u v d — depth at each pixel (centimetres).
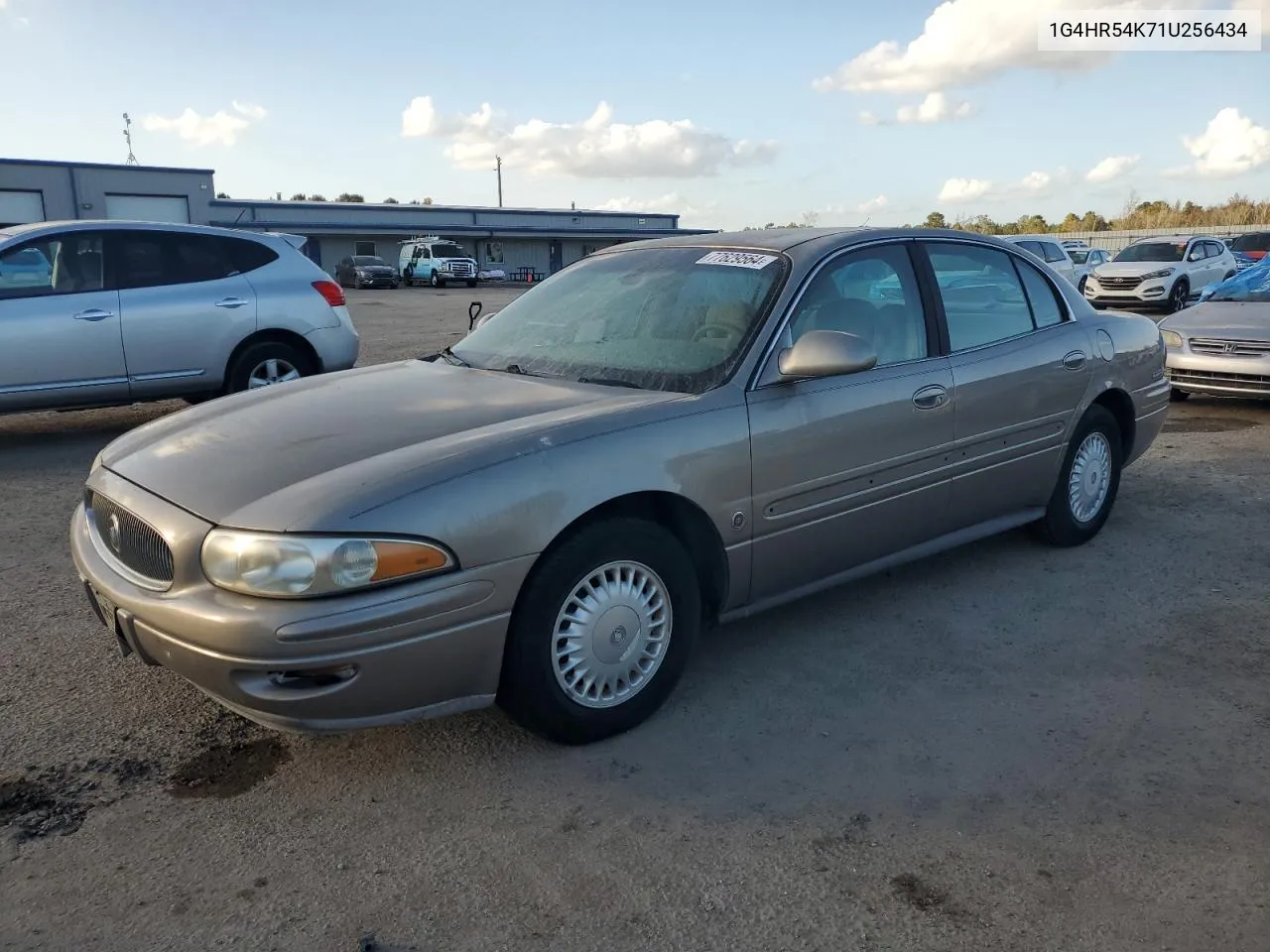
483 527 270
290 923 231
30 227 728
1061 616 411
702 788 286
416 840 262
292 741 313
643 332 372
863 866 250
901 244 405
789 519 346
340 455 288
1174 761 298
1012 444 431
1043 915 231
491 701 287
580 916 233
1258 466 669
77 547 319
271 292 808
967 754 304
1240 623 402
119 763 301
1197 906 234
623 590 306
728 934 226
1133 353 500
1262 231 2594
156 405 965
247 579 254
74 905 237
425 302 2766
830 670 362
